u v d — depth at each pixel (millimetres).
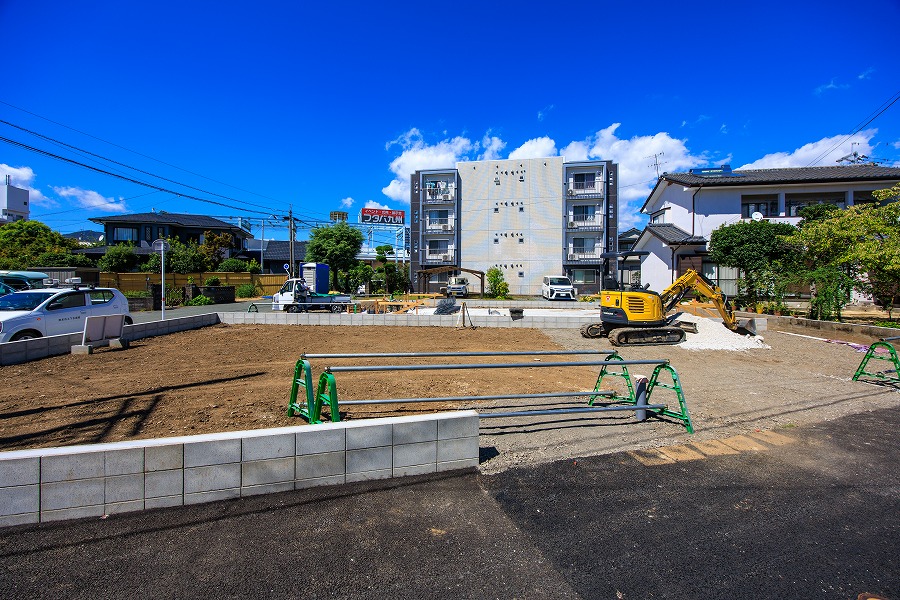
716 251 17812
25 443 3613
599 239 32750
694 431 4414
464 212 34156
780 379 6848
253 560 2264
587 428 4477
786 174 22328
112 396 5121
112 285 24562
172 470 2660
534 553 2396
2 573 2111
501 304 21656
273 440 2852
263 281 31422
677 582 2184
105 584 2068
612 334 10031
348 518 2664
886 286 12648
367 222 49594
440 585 2127
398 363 7547
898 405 5441
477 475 3320
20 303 8570
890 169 22031
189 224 37531
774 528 2688
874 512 2898
